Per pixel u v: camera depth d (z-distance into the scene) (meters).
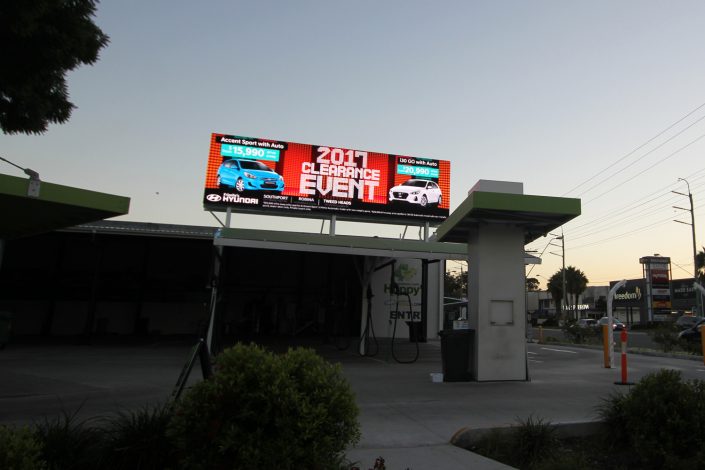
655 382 5.30
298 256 26.55
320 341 22.11
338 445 3.74
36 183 7.88
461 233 12.34
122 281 24.70
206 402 3.59
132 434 4.24
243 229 14.52
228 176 23.14
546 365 14.44
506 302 10.98
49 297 23.97
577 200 10.18
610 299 13.88
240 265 26.02
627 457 5.29
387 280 23.14
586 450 5.54
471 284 11.38
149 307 24.73
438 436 6.04
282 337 23.55
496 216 10.55
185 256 25.55
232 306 25.50
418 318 22.86
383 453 5.34
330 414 3.70
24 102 9.23
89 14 8.97
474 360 10.77
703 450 4.64
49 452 3.93
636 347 23.08
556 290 77.06
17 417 6.82
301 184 23.83
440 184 25.31
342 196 24.14
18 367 12.26
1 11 7.54
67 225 10.21
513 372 10.77
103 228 18.83
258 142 23.75
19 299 23.64
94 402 7.97
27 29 7.80
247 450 3.38
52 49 8.59
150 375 11.23
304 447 3.51
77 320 24.05
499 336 10.83
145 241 24.27
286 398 3.53
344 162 24.48
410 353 17.70
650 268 60.53
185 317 24.89
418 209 24.81
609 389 9.57
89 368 12.28
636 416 5.14
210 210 23.14
